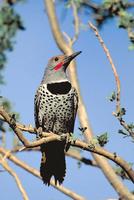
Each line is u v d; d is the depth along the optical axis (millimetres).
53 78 13094
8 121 9688
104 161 12578
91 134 12961
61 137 10656
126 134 10047
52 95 12930
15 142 11992
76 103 13109
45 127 13227
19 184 10047
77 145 10234
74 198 11695
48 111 13000
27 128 10477
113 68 10023
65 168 12125
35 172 12086
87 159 13375
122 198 11156
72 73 13914
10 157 11961
